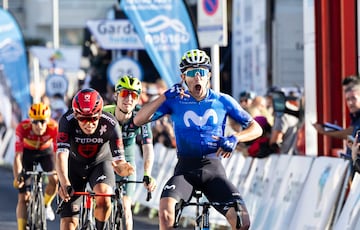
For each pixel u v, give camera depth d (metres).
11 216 22.73
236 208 11.38
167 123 25.77
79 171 13.81
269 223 16.20
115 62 32.41
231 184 11.93
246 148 19.77
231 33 36.19
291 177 15.69
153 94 27.41
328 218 13.82
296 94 23.33
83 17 89.75
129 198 14.88
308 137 20.23
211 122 12.05
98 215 13.23
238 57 33.41
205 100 12.09
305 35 20.48
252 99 22.25
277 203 16.08
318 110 19.75
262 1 29.97
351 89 14.63
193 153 12.07
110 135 13.41
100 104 12.66
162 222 11.38
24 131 18.86
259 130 12.11
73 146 13.53
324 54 19.48
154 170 24.53
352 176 13.48
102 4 89.94
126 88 14.31
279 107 19.09
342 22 19.23
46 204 19.23
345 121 19.38
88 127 12.73
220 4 19.92
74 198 13.88
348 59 19.30
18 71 42.19
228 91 35.78
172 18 23.48
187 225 20.62
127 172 12.98
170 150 23.42
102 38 34.72
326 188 14.08
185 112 12.06
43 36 93.06
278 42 29.77
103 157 13.82
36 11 92.94
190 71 11.81
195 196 12.05
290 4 29.72
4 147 45.31
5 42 41.78
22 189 18.55
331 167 14.09
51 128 19.16
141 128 14.58
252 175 18.03
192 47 23.56
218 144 11.77
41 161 19.53
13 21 41.84
